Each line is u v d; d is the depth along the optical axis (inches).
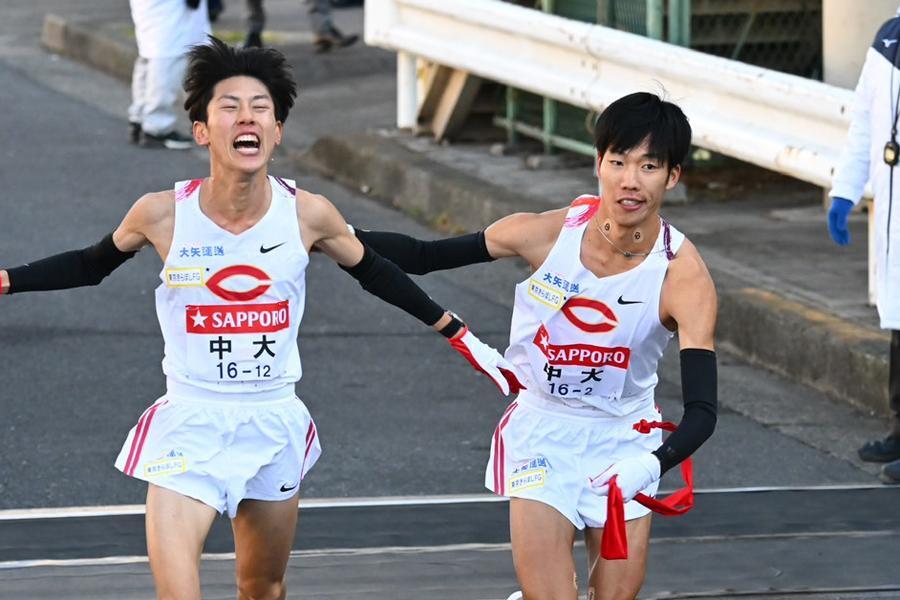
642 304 548.4
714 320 544.1
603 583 566.6
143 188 1488.7
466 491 825.5
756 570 715.4
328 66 1978.3
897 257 824.3
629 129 525.3
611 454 567.2
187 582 524.7
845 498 818.8
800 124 1045.2
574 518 562.9
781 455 886.4
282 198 539.8
